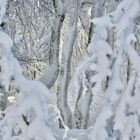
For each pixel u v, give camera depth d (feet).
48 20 36.11
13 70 14.19
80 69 17.33
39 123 13.89
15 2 33.55
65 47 32.19
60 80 32.22
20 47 36.88
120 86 15.25
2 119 14.17
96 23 15.16
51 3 34.78
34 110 14.01
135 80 15.19
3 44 14.20
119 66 15.38
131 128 14.78
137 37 16.11
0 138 14.01
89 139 15.30
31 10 35.22
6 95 15.23
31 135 13.83
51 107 15.37
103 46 15.35
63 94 31.89
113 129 14.89
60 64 32.37
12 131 14.21
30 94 14.15
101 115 15.26
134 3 15.17
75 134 18.30
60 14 31.32
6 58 14.03
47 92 14.32
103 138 15.06
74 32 32.30
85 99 31.96
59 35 31.17
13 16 34.32
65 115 31.65
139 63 14.96
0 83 14.07
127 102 15.05
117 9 15.21
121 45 15.16
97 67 15.37
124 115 14.96
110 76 15.46
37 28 37.63
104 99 15.52
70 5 32.58
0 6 16.12
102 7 32.71
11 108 14.19
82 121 32.45
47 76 27.86
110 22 15.11
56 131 16.92
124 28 15.02
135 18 15.20
